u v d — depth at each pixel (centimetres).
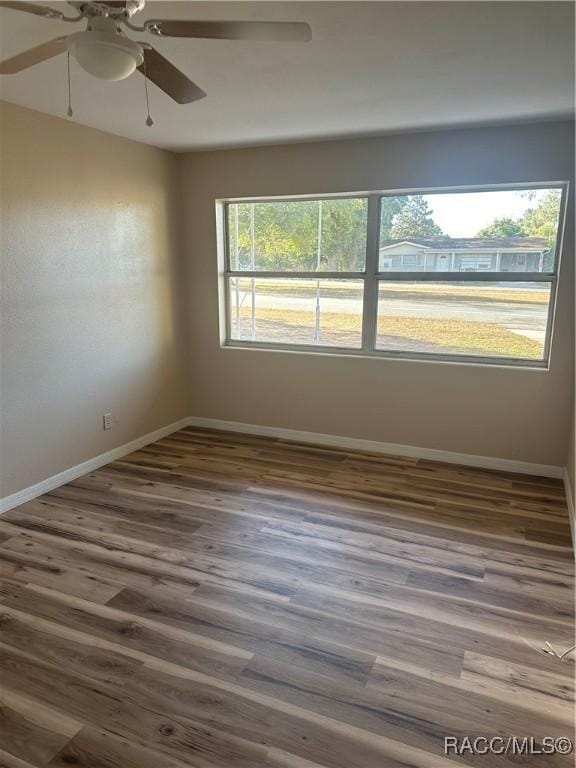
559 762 160
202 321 470
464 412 392
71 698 183
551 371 361
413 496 342
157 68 180
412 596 239
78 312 358
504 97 283
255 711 178
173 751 163
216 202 439
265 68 240
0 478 315
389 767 158
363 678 192
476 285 381
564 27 200
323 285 429
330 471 384
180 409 480
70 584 247
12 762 159
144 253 414
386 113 314
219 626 219
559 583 250
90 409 377
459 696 184
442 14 190
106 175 368
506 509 324
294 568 261
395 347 414
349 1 181
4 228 301
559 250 353
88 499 336
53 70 244
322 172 395
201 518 312
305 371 439
